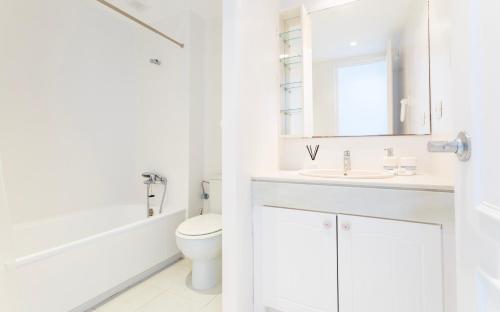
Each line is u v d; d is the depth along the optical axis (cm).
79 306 150
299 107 189
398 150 159
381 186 109
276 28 183
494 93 42
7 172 178
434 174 141
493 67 42
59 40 208
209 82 252
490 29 43
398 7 162
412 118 155
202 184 251
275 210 134
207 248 169
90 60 229
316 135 182
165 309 155
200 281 178
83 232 218
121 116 256
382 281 109
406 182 106
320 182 122
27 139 189
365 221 112
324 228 121
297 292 128
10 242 67
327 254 121
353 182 115
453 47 58
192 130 239
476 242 48
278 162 183
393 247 107
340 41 176
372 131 166
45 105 199
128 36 263
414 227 103
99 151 237
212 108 250
